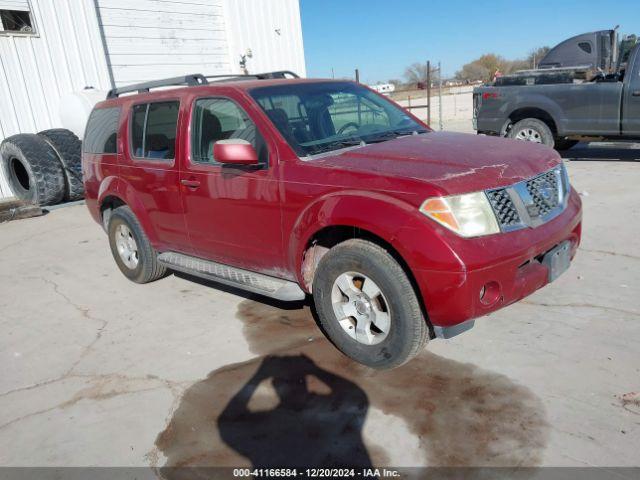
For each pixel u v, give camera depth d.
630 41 10.67
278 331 4.22
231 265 4.47
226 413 3.24
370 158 3.61
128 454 2.97
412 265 3.08
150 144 4.95
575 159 10.12
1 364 4.15
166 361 3.94
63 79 10.92
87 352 4.21
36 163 9.38
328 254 3.56
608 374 3.24
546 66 12.64
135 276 5.53
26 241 7.74
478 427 2.89
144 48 12.37
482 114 10.54
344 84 4.86
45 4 10.55
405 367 3.53
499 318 4.06
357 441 2.88
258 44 14.51
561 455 2.63
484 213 3.14
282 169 3.77
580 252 5.27
